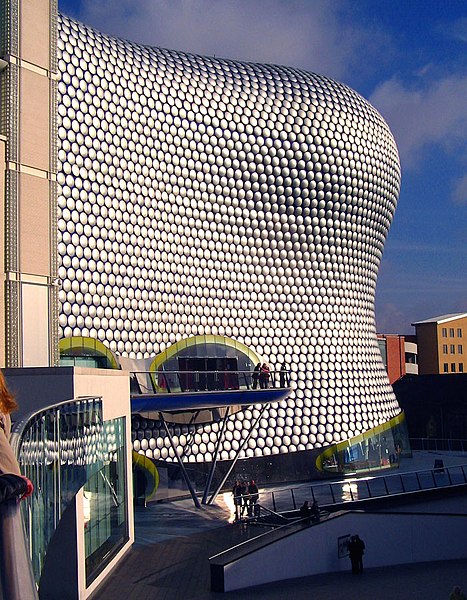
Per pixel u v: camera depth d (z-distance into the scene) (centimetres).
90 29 3438
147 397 2720
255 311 3831
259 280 3859
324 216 4094
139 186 3419
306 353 3988
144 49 3703
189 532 2483
